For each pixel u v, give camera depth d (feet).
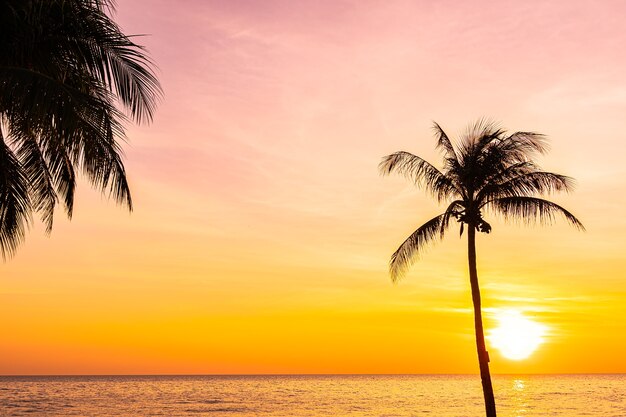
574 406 270.67
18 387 497.87
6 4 30.99
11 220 36.19
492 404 75.20
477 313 77.25
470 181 79.77
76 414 224.12
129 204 31.27
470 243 79.36
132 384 607.37
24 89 26.45
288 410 250.78
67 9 32.32
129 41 33.83
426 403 301.02
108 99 33.91
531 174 79.20
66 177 40.60
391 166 82.48
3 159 32.27
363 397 364.17
